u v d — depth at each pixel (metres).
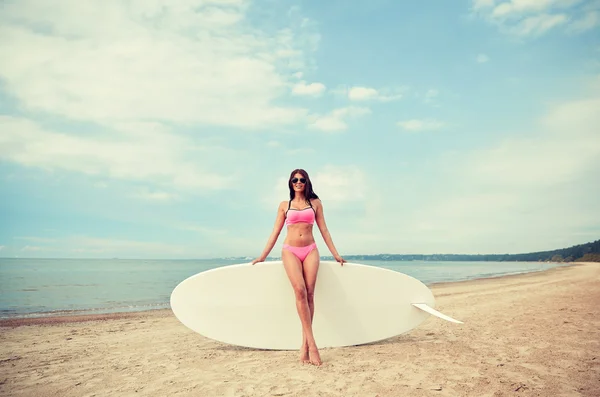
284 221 4.00
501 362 3.44
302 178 3.85
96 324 6.64
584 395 2.61
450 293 11.35
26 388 3.06
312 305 3.80
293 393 2.72
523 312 6.39
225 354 4.11
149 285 16.66
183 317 4.20
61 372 3.52
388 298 4.47
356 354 3.83
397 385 2.85
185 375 3.31
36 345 4.86
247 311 4.25
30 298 11.31
